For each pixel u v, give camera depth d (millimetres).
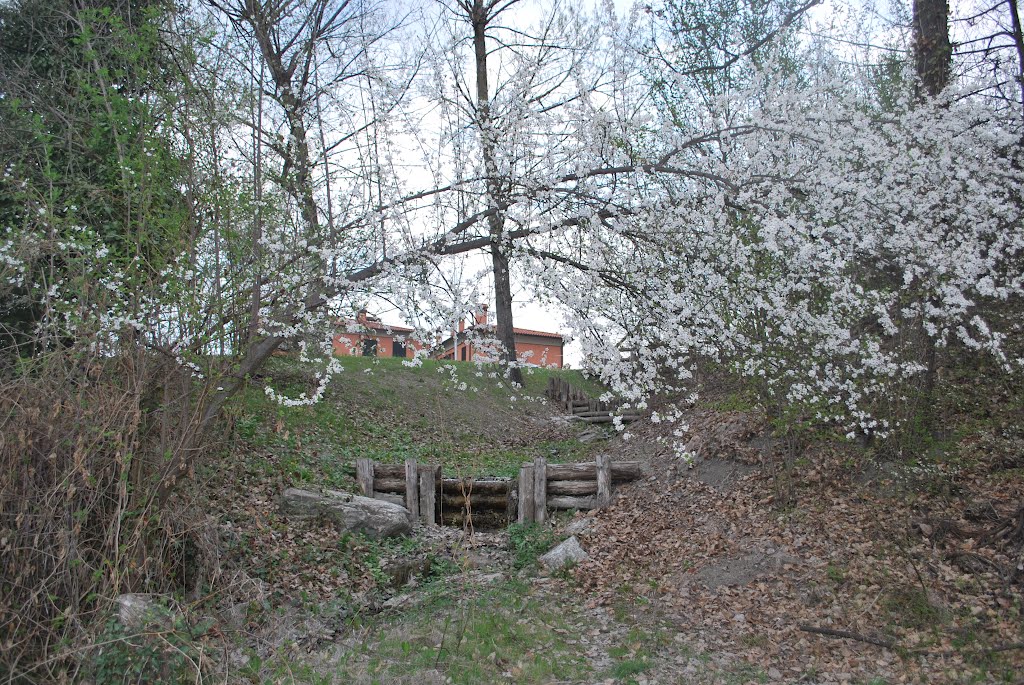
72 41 8078
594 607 7977
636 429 15227
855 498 9266
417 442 15250
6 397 5738
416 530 10547
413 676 5832
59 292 6641
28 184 6539
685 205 6965
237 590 6996
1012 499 8328
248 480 9836
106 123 7031
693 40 9516
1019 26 10406
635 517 10508
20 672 5230
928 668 6145
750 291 6758
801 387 7566
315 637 6734
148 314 6434
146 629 5230
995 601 6961
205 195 6777
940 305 7926
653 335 6914
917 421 9492
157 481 6410
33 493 5777
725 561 8633
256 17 8375
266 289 7043
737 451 11156
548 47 7980
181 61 7145
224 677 5410
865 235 6859
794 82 7535
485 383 19609
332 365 7238
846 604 7293
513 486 11969
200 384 6957
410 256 6898
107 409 6055
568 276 7016
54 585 5648
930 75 10102
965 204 7613
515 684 5855
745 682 5996
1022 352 9039
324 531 9273
